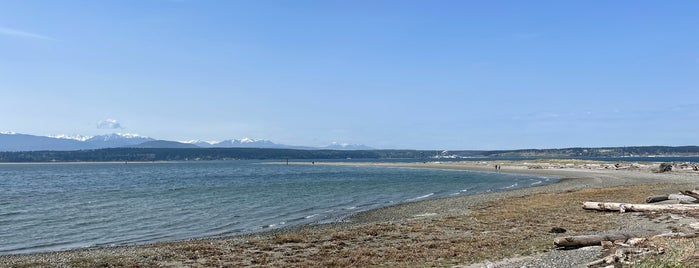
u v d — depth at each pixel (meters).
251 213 38.94
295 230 28.27
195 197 53.88
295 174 118.00
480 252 18.53
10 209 42.78
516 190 56.38
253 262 18.27
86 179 101.50
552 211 30.97
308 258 18.78
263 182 83.50
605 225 24.55
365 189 64.75
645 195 40.12
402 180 86.75
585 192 44.72
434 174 110.94
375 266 16.89
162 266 17.89
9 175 126.88
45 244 26.28
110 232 30.17
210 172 138.75
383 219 32.78
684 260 13.37
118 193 61.09
